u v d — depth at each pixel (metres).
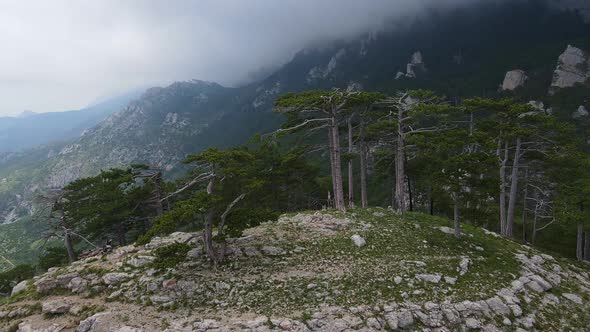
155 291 19.02
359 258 22.19
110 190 34.31
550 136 31.33
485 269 22.02
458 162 24.09
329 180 54.34
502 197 31.53
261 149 32.19
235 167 20.42
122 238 37.59
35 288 21.11
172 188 37.19
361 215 30.42
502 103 30.52
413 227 27.83
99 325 16.62
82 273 21.30
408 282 19.58
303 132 31.80
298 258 22.03
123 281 20.14
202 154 19.80
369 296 18.30
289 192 47.84
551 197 33.12
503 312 18.22
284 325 15.90
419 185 40.25
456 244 25.02
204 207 18.53
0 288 34.47
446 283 19.84
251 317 16.73
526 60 154.38
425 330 16.59
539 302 19.80
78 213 32.94
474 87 154.62
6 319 18.48
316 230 26.75
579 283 23.08
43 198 33.28
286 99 28.41
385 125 30.72
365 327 16.17
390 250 23.45
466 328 17.06
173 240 25.72
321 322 16.27
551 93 114.00
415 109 27.80
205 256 21.91
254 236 25.31
